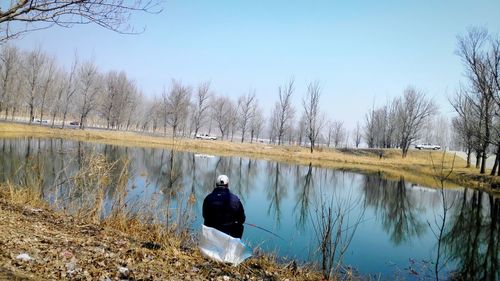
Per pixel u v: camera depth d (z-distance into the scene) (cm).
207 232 606
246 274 615
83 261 514
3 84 5241
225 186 621
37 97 5972
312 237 1198
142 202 1058
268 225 1391
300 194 2228
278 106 7562
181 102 6206
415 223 1692
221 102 7281
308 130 7162
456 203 2238
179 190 1574
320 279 702
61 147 3125
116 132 6094
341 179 3141
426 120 7088
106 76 6944
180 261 614
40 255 499
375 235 1387
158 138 5681
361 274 912
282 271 707
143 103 8875
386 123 7269
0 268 415
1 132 4353
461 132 3906
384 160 5112
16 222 673
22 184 1211
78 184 1042
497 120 3353
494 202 2298
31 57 5494
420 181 3347
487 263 1136
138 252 621
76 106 7356
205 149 5231
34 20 458
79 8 459
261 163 4119
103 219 931
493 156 5884
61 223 786
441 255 1191
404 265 1044
